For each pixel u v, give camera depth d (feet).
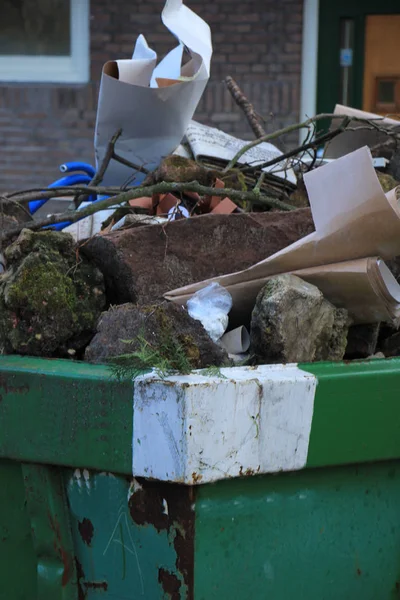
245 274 8.96
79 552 7.61
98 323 8.16
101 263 9.71
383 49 31.99
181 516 6.97
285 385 6.97
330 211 8.71
